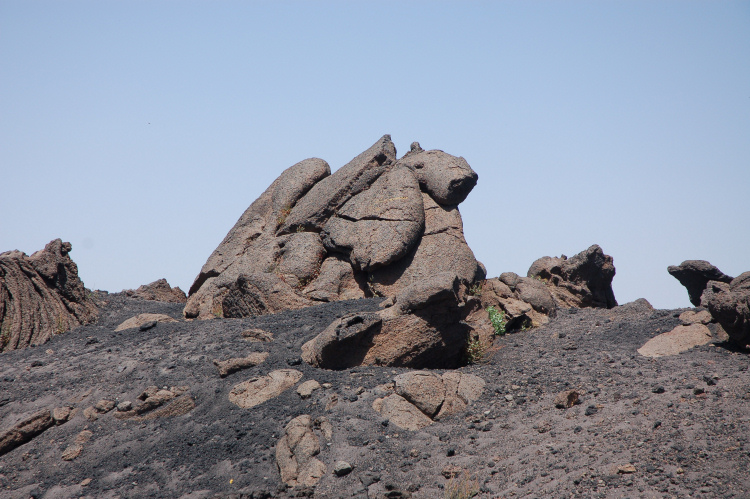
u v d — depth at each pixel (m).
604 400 41.06
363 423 41.59
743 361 43.81
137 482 40.56
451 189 72.69
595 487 32.41
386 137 79.62
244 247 78.25
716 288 53.00
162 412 46.72
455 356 51.78
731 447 33.19
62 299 69.56
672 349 48.41
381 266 68.56
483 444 38.97
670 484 31.50
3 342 63.38
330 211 74.94
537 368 48.28
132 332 61.72
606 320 61.34
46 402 49.59
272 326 56.03
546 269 82.19
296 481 37.88
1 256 67.50
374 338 49.06
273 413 43.78
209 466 40.59
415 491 35.56
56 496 40.69
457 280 50.81
